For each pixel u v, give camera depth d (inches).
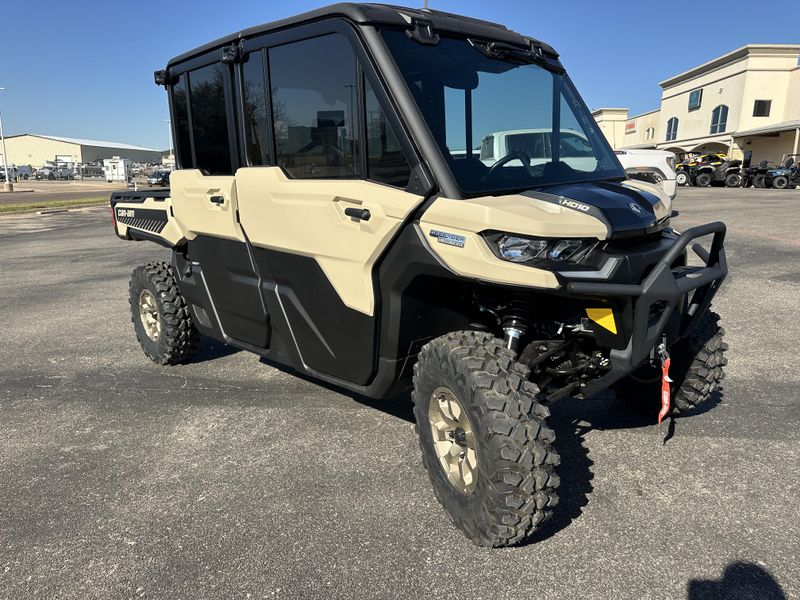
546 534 118.7
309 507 129.6
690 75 1932.8
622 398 170.2
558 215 107.1
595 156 146.7
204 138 167.6
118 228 230.2
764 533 117.3
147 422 174.7
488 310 126.0
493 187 118.7
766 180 1278.3
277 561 112.6
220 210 162.7
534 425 104.5
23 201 1272.1
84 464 151.1
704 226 118.3
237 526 123.6
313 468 146.0
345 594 103.9
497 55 136.1
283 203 140.3
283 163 142.3
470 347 113.3
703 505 126.9
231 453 154.7
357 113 122.7
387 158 119.6
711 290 127.8
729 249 421.4
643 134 2346.2
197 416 177.8
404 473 142.7
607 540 116.4
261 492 136.0
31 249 560.4
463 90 126.0
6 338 263.0
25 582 108.7
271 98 141.6
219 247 169.9
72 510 131.0
